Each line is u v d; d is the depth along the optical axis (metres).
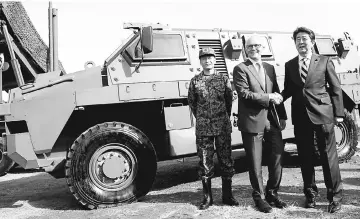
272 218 2.93
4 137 3.74
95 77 4.00
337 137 5.48
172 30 4.71
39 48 7.82
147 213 3.34
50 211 3.80
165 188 4.61
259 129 3.17
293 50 5.54
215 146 3.45
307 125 3.18
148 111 4.54
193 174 5.61
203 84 3.38
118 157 3.81
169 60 4.48
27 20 7.38
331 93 3.14
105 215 3.40
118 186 3.80
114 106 4.35
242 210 3.21
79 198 3.62
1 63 5.69
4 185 6.00
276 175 3.26
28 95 3.74
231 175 3.41
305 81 3.14
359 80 5.74
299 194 3.69
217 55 4.88
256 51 3.28
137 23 4.56
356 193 3.62
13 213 3.83
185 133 4.19
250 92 3.16
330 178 3.07
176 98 4.20
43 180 6.27
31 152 3.65
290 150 7.32
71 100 3.79
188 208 3.39
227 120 3.40
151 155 3.90
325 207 3.16
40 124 3.70
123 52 4.26
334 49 6.05
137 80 4.20
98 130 3.74
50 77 4.17
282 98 3.13
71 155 3.65
